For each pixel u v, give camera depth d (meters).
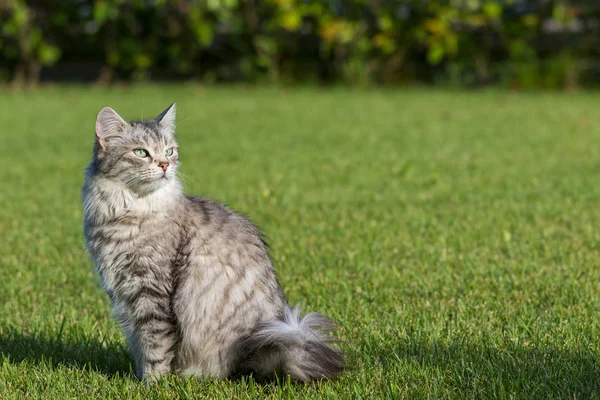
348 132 14.69
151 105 18.16
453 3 20.62
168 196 4.53
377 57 22.31
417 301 5.85
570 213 8.44
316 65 22.72
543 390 4.14
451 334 5.06
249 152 12.61
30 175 11.00
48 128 15.38
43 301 6.02
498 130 14.67
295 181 10.41
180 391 4.28
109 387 4.39
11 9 20.94
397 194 9.60
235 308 4.36
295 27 21.14
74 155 12.52
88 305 5.97
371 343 4.97
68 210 9.02
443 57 22.31
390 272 6.55
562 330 5.06
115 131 4.61
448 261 6.83
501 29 20.95
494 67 21.84
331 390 4.18
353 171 11.09
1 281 6.54
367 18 21.44
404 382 4.32
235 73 22.78
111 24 21.56
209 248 4.41
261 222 8.34
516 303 5.76
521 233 7.78
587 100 18.88
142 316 4.39
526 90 21.39
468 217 8.34
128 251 4.39
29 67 22.16
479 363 4.56
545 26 21.59
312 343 4.28
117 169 4.50
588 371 4.38
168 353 4.43
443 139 13.77
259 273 4.51
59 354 5.00
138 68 22.56
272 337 4.15
